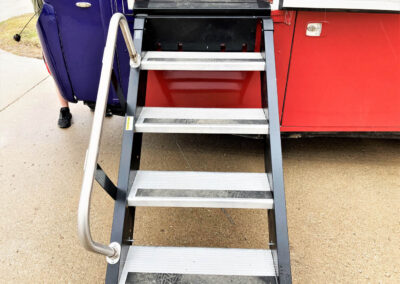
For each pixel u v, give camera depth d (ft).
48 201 7.57
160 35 6.28
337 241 6.54
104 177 4.50
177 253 4.86
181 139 9.73
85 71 7.32
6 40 18.85
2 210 7.33
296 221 6.98
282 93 7.20
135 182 5.26
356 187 7.91
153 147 9.37
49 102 11.92
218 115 5.79
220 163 8.70
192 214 7.25
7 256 6.32
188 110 5.96
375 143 9.61
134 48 5.43
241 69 5.72
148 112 5.86
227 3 6.36
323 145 9.47
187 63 5.67
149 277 4.50
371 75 6.97
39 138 9.83
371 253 6.30
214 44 6.34
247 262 4.72
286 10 6.03
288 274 4.40
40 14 6.65
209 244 6.54
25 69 14.89
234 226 6.94
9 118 10.88
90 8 6.50
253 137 7.84
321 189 7.84
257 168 8.50
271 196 4.97
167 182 5.27
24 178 8.25
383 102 7.29
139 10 6.09
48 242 6.61
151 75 7.20
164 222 7.05
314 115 7.47
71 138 9.83
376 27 6.45
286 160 8.85
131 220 5.24
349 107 7.36
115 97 7.66
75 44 6.96
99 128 4.02
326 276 5.89
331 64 6.84
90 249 3.72
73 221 7.07
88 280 5.89
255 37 6.27
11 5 27.48
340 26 6.43
